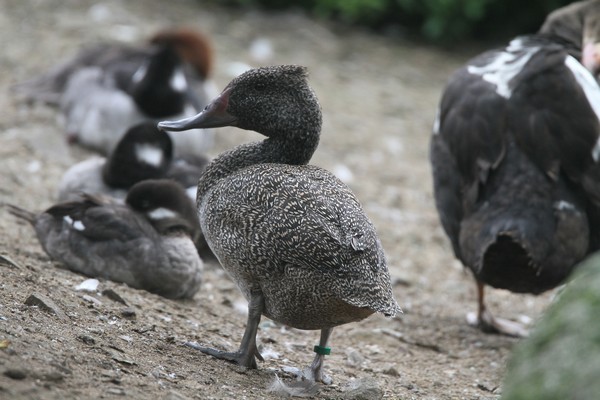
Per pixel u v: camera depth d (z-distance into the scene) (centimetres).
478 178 1123
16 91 1894
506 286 1122
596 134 1131
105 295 1031
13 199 1397
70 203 1154
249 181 873
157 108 1653
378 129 2064
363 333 1169
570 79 1159
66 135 1712
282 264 835
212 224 889
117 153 1362
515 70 1188
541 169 1109
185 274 1113
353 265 811
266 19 2628
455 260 1566
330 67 2386
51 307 904
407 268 1495
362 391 891
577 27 1450
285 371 929
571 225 1091
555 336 625
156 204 1138
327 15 2731
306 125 938
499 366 1123
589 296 623
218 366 889
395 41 2653
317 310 843
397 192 1781
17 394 689
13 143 1644
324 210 837
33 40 2203
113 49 1889
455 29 2614
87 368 783
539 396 604
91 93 1703
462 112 1178
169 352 898
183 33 1880
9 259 1030
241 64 2236
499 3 2617
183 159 1503
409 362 1100
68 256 1116
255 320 890
